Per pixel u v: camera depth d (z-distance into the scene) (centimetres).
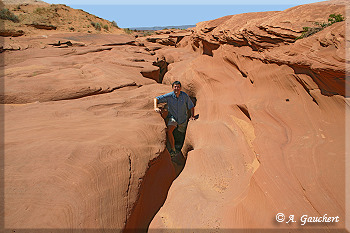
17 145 376
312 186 299
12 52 1353
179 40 2847
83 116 541
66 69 1005
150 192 402
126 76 975
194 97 973
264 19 830
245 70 785
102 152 379
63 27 2761
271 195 316
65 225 264
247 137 525
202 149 533
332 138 362
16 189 289
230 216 329
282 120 468
